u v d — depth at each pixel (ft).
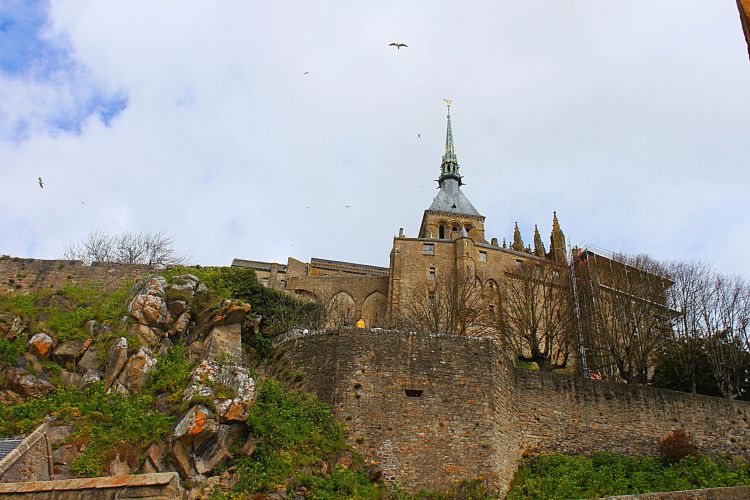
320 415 84.12
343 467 79.15
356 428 84.64
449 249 259.19
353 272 316.60
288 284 262.26
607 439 98.99
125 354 85.97
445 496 80.74
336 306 233.14
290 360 93.81
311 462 76.33
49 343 87.40
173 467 69.00
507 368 97.25
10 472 58.85
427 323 170.40
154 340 90.58
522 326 151.43
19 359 85.05
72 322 92.48
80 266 113.70
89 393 81.51
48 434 66.33
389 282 255.29
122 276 113.80
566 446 96.94
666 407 104.58
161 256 175.83
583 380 102.58
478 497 80.74
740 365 129.59
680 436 100.99
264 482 70.54
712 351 130.11
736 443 105.70
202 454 70.79
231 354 90.02
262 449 74.28
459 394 88.79
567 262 182.80
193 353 89.86
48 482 50.62
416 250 257.96
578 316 154.61
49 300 99.30
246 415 74.69
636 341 136.46
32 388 81.15
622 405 102.12
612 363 139.95
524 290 169.07
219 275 129.90
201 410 71.72
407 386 88.53
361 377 88.43
